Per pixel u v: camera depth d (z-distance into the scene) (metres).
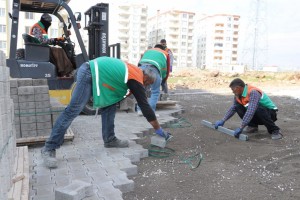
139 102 4.44
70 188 3.10
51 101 5.76
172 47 86.00
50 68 7.25
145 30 80.44
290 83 20.62
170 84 18.88
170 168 4.30
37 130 4.89
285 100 11.95
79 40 7.46
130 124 6.67
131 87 4.31
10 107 3.02
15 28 6.77
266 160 4.58
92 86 4.24
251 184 3.74
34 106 4.85
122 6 77.88
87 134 5.74
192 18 87.00
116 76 4.25
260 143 5.46
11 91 4.72
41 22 7.34
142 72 4.49
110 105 4.68
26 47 7.03
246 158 4.67
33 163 4.17
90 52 8.17
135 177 3.98
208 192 3.53
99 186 3.46
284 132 6.29
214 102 11.27
